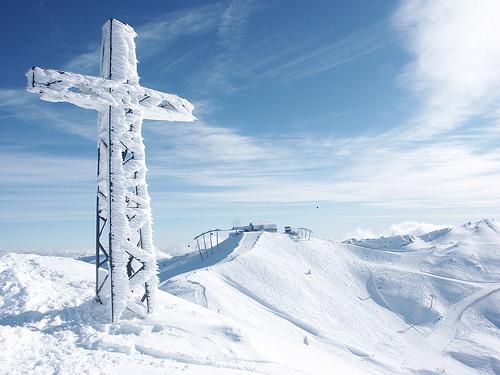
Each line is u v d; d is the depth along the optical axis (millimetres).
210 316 17188
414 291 148500
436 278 160125
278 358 15625
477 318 134750
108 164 15438
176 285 94125
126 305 15188
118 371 10547
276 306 106188
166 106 17406
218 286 102188
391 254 185000
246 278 118750
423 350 110500
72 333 13156
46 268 21734
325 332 99000
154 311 15938
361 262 167000
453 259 181750
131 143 16078
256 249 146000
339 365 22688
